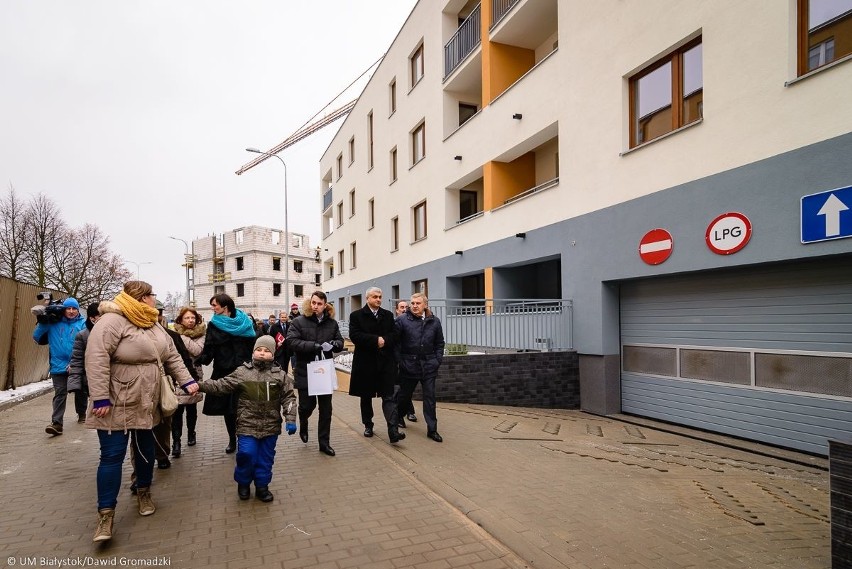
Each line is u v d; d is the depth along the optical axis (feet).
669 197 25.40
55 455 18.42
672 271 25.09
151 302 12.48
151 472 12.70
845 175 18.01
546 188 35.27
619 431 25.12
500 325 33.45
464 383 30.27
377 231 71.00
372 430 21.16
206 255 194.49
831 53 18.99
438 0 51.93
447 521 12.38
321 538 11.32
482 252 43.83
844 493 9.03
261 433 13.50
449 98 51.47
